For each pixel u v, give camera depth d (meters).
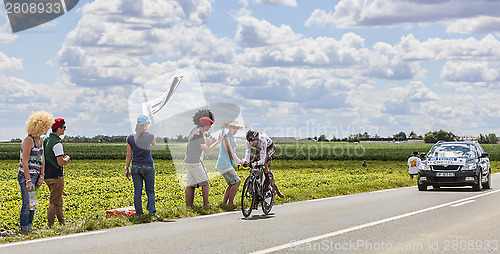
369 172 36.59
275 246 8.20
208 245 8.26
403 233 9.47
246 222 10.86
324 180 26.55
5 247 8.15
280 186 22.78
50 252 7.72
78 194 20.16
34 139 9.86
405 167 44.72
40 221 12.62
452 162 19.19
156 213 11.58
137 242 8.51
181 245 8.25
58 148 10.41
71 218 13.22
